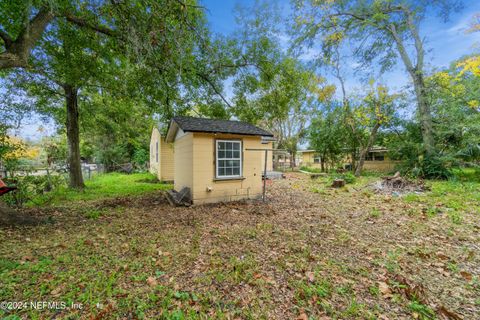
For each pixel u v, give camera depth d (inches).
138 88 268.1
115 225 171.6
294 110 788.6
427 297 83.8
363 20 452.4
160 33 183.9
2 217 161.6
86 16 184.7
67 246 128.8
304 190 348.2
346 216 197.3
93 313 73.0
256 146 285.9
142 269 102.8
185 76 259.9
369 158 748.0
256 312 75.7
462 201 232.7
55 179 310.8
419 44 442.9
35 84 300.4
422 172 403.9
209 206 238.4
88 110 417.1
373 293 86.0
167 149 481.1
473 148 371.2
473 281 93.7
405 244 133.7
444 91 439.5
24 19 162.7
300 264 108.1
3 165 231.1
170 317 71.6
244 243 134.8
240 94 368.5
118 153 706.2
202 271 101.3
